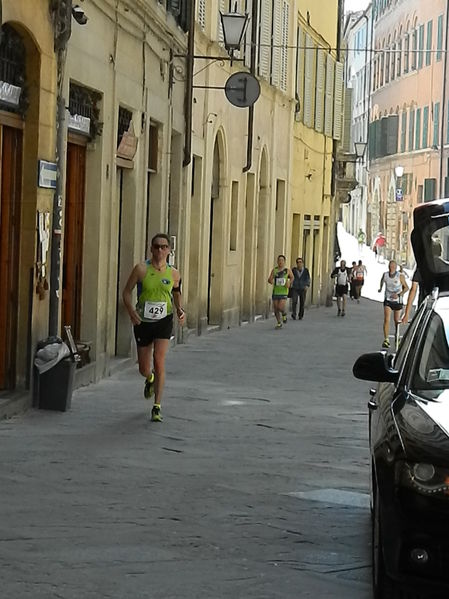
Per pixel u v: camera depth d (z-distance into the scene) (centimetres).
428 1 8475
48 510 1092
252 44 3962
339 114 6209
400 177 9219
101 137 2056
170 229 3048
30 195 1661
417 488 766
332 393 2139
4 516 1063
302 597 870
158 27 2548
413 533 764
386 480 791
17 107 1628
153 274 1661
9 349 1656
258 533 1047
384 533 789
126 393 1936
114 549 972
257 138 4275
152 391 1731
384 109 10206
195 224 3375
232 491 1212
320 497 1200
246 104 3108
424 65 8625
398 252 9525
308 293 5762
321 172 5922
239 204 3981
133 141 2345
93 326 2080
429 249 1198
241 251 4088
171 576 906
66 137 1798
